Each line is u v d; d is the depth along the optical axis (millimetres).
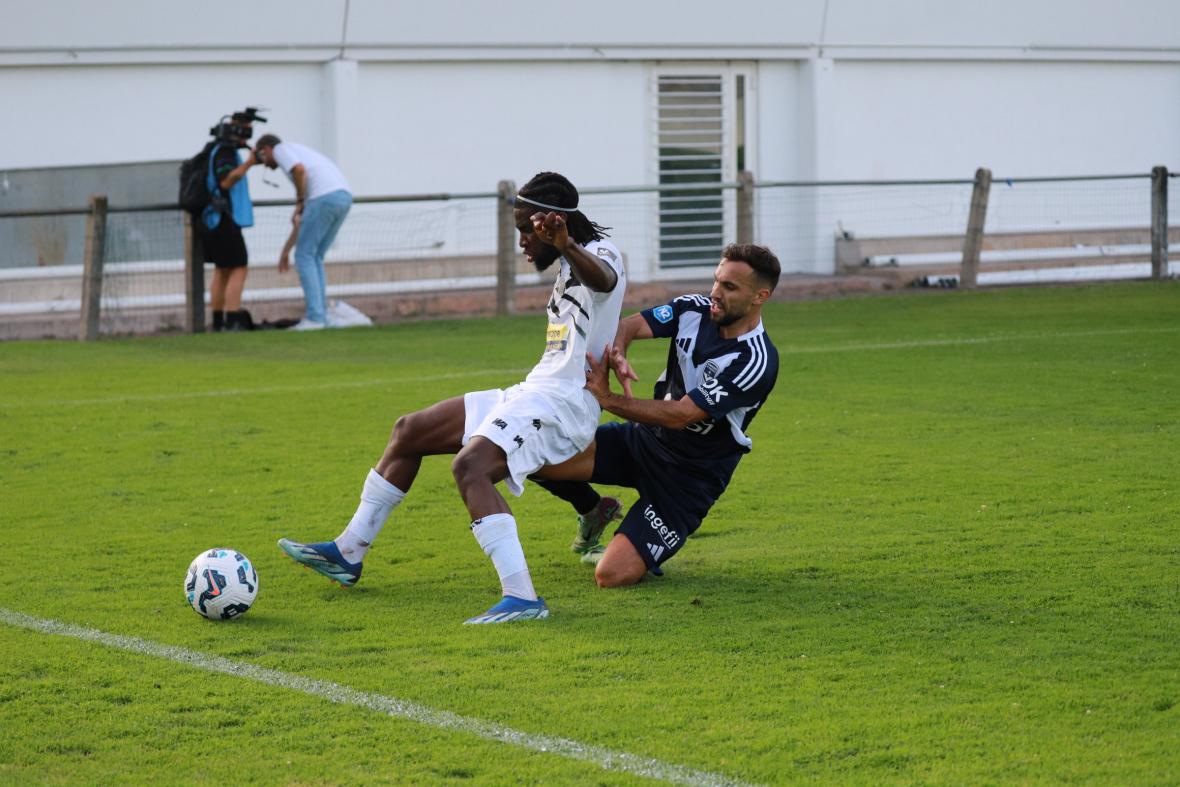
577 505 14352
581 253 12258
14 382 28547
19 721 9805
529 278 49125
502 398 13250
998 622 11883
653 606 12570
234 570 12242
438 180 48781
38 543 15328
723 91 52656
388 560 14594
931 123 55594
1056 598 12586
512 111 49562
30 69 43250
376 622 12211
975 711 9750
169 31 44156
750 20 51406
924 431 21672
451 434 13195
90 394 26812
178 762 9078
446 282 47531
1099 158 59125
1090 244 58062
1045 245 57062
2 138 43156
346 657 11164
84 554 14812
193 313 38812
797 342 34156
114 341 36531
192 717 9867
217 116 45781
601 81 50750
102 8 43062
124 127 44625
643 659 11000
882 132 54844
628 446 13578
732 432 13180
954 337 34656
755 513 16391
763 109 53250
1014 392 25578
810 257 53594
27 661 11125
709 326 13336
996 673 10539
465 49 48000
